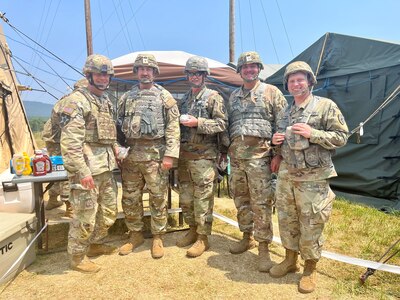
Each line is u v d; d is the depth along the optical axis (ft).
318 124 8.46
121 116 11.00
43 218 11.10
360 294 8.82
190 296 8.62
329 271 10.15
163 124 10.53
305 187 8.55
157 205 10.87
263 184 10.15
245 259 10.81
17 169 10.34
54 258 10.76
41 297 8.48
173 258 10.80
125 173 11.03
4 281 9.09
